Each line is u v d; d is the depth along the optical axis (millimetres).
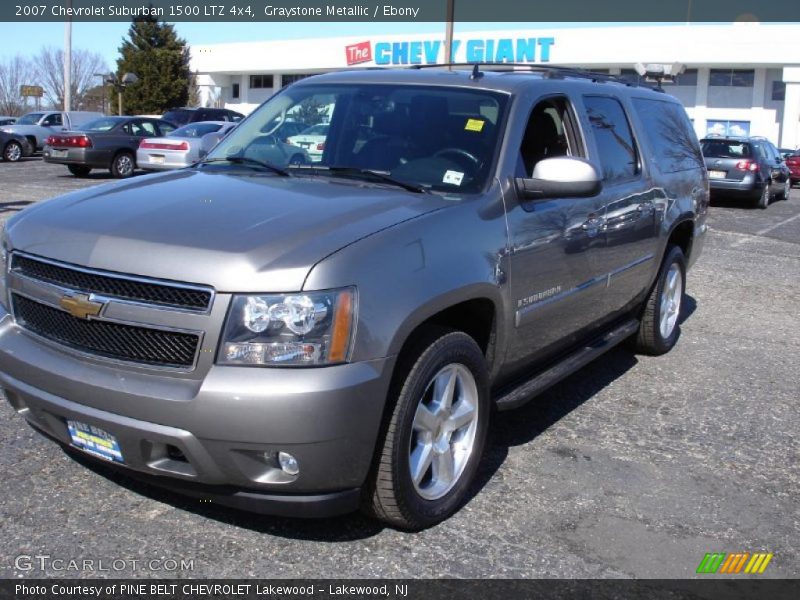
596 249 4758
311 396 2898
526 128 4254
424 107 4324
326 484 3055
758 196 18938
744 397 5520
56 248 3305
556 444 4559
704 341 6934
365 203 3535
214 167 4363
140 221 3312
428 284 3291
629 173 5324
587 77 5352
